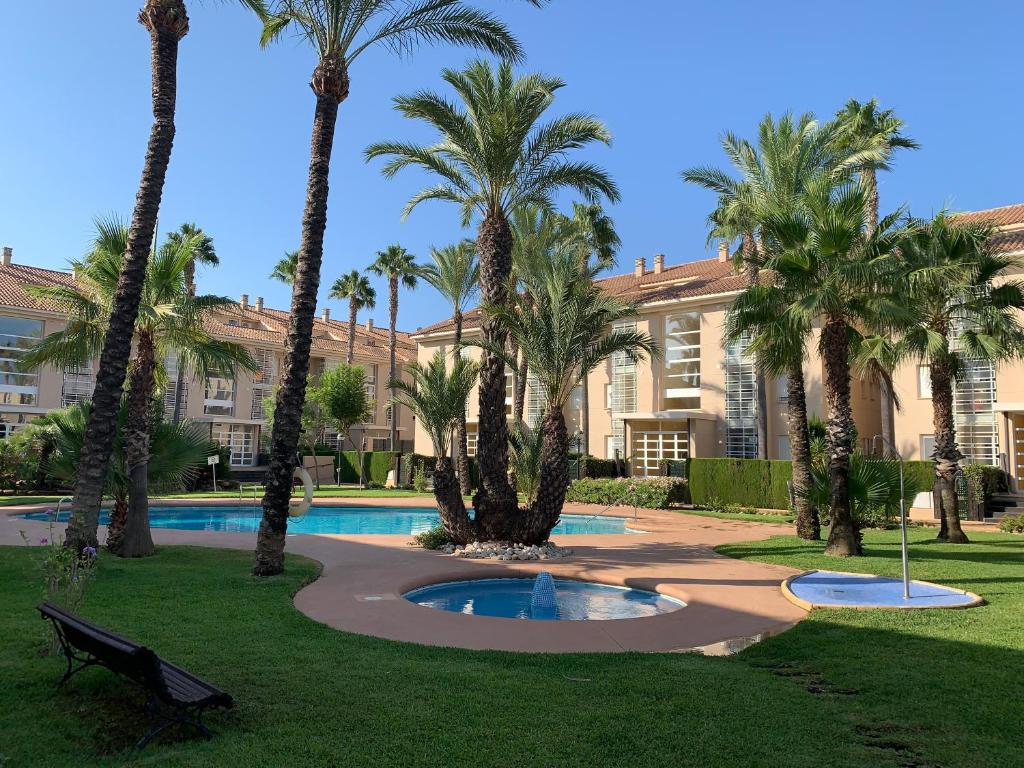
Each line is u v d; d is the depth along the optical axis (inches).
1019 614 335.9
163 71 438.6
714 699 209.9
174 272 527.8
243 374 1829.5
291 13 466.0
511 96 593.9
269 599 350.9
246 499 1031.0
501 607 403.5
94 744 169.3
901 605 356.8
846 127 895.7
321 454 1697.8
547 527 567.2
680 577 444.5
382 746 169.5
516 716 191.9
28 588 356.2
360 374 1601.9
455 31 510.0
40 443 1024.2
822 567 484.7
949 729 188.9
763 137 768.9
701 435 1208.8
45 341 538.9
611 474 1274.6
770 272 605.0
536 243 1102.4
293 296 436.1
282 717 188.2
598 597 427.5
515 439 794.2
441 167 649.6
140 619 299.7
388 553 541.6
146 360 511.5
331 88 446.6
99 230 520.4
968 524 828.0
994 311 653.3
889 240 520.4
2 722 182.7
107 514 839.1
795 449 666.2
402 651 263.6
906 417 1050.1
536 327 572.7
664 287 1407.5
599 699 208.4
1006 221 1029.2
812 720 193.9
